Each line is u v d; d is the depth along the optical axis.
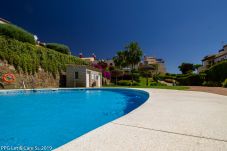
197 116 4.04
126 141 2.41
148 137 2.58
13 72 15.67
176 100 7.18
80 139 2.47
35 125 4.84
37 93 14.02
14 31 18.69
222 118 3.85
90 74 24.14
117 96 13.66
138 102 10.24
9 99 10.89
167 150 2.12
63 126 4.73
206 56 52.16
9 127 4.61
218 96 9.07
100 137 2.56
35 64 18.48
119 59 54.66
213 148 2.19
